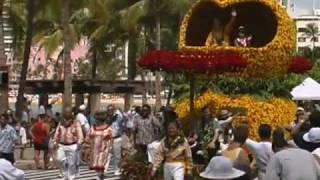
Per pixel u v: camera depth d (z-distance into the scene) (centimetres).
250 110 1861
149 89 6031
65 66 3444
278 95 1978
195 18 2027
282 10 1956
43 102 4312
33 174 2211
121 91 4241
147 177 1480
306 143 1041
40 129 2409
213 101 1889
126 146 2102
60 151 1959
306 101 2769
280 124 1870
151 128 1977
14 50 4925
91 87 4125
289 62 1966
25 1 3962
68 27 3456
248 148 1078
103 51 5384
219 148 1501
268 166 913
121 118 2448
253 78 1930
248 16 2042
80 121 2103
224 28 1997
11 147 1880
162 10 4509
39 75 8488
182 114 1942
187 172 1240
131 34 5041
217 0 1980
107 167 2116
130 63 5150
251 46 2020
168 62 1750
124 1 4684
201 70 1780
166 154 1247
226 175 824
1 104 3130
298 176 888
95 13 3934
